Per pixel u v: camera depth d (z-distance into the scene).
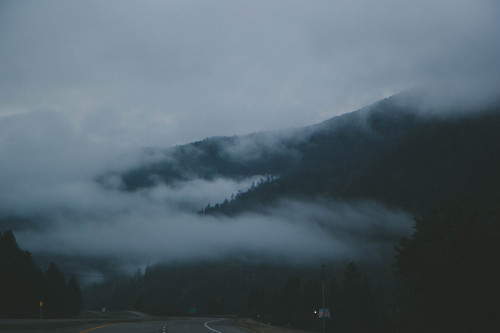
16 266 87.75
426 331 30.61
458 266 26.61
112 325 46.88
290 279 146.12
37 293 90.56
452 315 27.05
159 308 186.25
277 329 39.44
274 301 146.38
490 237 26.66
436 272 27.30
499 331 25.66
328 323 114.44
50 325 36.47
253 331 37.09
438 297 27.66
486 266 26.12
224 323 59.78
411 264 29.62
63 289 99.38
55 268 99.88
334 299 127.12
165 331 35.91
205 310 183.25
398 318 37.59
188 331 36.25
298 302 137.75
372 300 106.44
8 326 32.34
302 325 127.12
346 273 115.12
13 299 83.94
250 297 167.50
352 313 105.69
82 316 113.50
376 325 102.06
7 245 92.62
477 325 26.00
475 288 25.83
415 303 31.14
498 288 25.56
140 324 53.31
